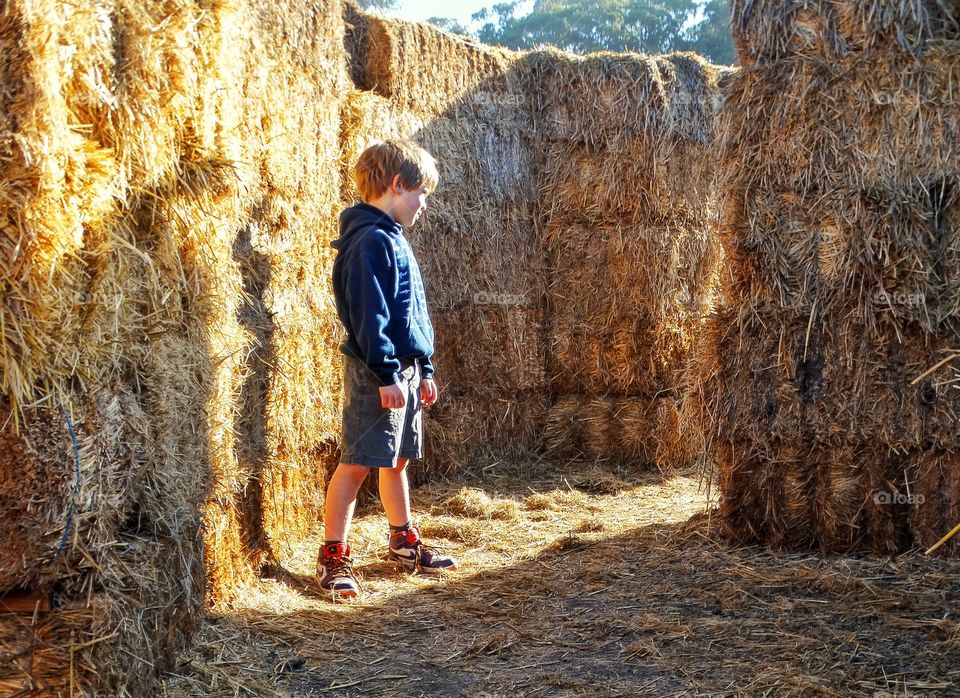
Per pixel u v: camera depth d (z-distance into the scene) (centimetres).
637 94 560
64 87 199
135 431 212
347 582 321
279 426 354
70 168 192
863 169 340
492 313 554
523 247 569
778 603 303
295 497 378
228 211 283
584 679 248
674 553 365
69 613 195
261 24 343
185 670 244
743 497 368
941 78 332
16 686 192
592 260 570
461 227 534
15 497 188
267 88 344
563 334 577
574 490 505
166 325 235
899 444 344
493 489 511
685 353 569
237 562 310
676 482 532
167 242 236
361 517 436
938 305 336
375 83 484
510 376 563
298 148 378
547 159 572
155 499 226
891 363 344
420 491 496
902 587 314
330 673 255
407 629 289
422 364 349
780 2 348
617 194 564
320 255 404
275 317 349
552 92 570
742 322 360
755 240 355
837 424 350
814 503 358
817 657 257
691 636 277
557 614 301
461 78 536
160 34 227
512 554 377
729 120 361
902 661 251
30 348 186
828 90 343
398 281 321
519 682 248
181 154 248
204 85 255
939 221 338
